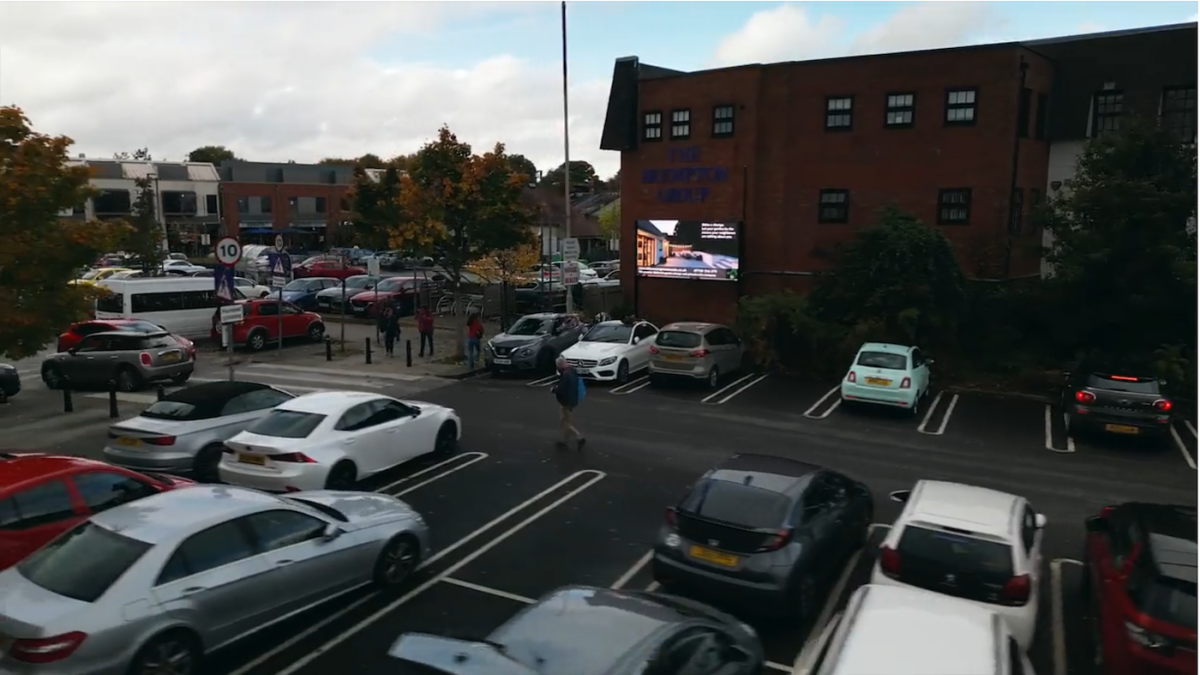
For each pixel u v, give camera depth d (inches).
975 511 326.6
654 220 1165.1
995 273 966.4
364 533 357.7
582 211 3120.1
